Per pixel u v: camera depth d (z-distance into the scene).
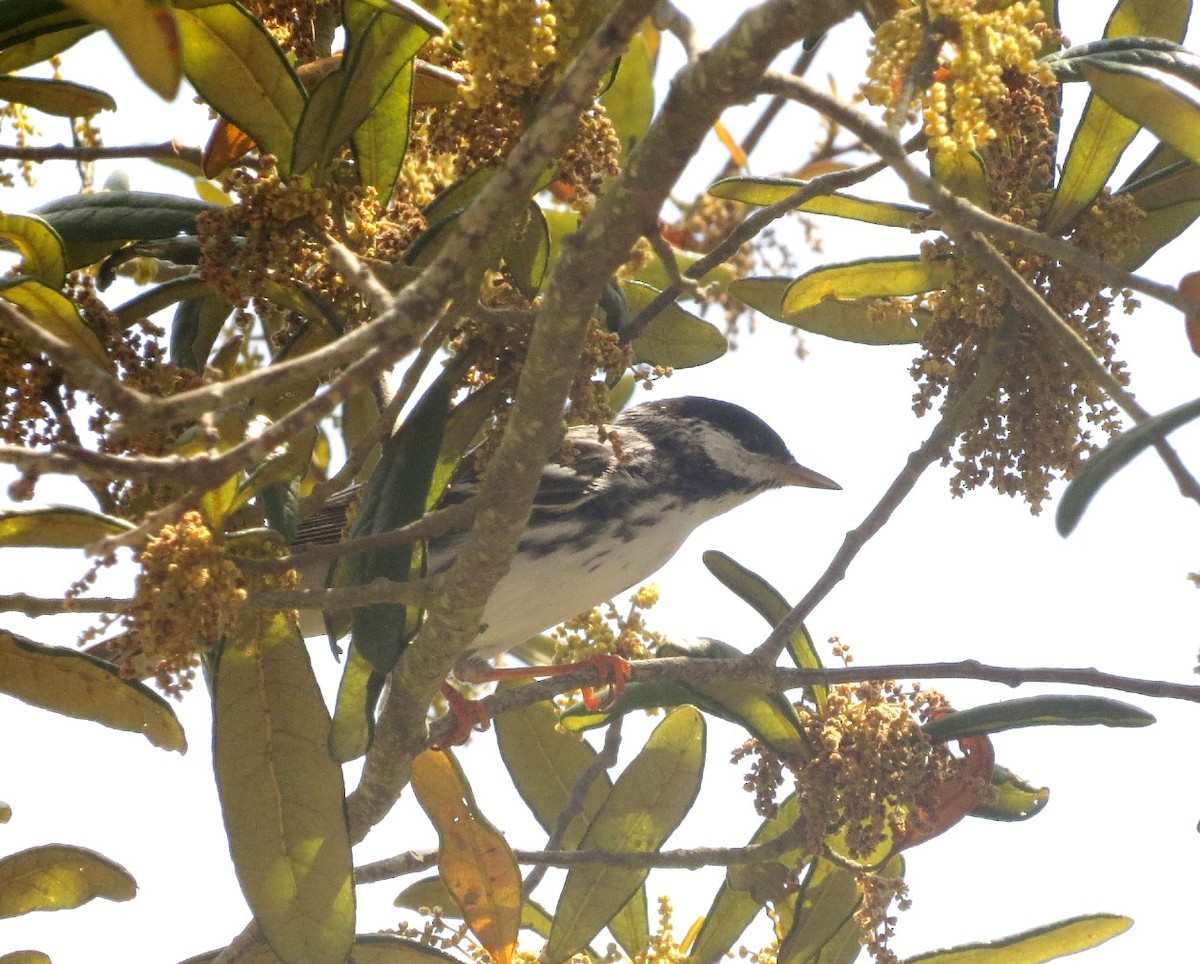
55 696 6.86
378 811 7.67
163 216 7.33
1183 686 7.52
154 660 5.75
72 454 4.50
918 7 5.57
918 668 7.82
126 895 7.10
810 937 8.36
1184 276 4.91
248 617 6.64
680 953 8.55
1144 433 4.29
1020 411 7.60
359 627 6.43
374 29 6.47
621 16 4.55
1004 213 7.40
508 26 5.71
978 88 5.42
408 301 4.57
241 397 4.42
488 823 7.46
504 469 5.91
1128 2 7.25
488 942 7.55
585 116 6.69
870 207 7.55
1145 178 7.71
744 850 8.18
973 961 8.02
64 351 4.31
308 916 6.55
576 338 5.49
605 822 8.51
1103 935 7.97
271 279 6.70
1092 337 7.53
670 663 8.02
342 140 6.78
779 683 7.92
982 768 8.10
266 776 6.65
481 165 6.90
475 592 6.30
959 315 7.65
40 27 6.28
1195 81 6.26
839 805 8.03
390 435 7.09
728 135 8.07
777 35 4.59
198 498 4.71
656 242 5.43
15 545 6.06
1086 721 7.48
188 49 6.54
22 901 6.98
